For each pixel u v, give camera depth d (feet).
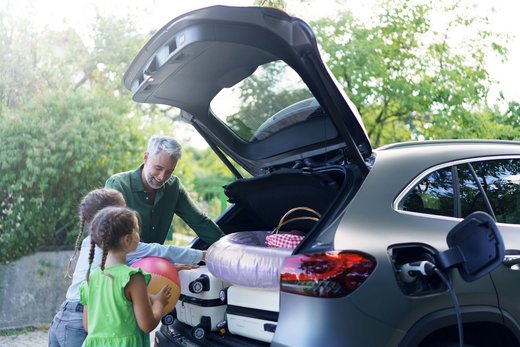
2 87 22.74
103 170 23.65
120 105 24.73
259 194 12.84
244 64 11.55
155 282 11.03
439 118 28.94
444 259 9.41
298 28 9.43
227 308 11.05
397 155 10.74
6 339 20.70
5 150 21.86
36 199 22.45
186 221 14.10
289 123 12.03
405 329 9.22
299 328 8.98
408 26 28.89
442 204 10.64
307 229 12.96
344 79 29.04
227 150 13.94
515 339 10.31
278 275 9.84
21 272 22.34
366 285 9.05
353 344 8.80
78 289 11.12
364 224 9.63
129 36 26.40
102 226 9.98
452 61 29.45
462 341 9.14
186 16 9.78
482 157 11.47
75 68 25.41
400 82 28.35
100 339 9.93
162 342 12.11
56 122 23.03
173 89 12.48
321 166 11.53
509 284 10.30
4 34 23.11
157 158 12.63
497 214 11.25
